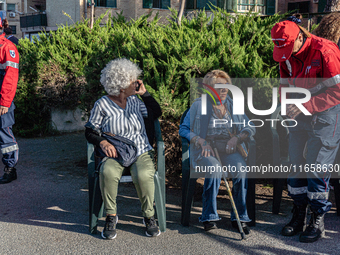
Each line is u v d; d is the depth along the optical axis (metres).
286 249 2.86
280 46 2.76
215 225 3.16
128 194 4.13
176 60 4.07
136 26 7.02
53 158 5.72
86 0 20.52
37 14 24.70
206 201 3.14
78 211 3.65
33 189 4.29
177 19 5.96
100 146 3.03
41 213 3.59
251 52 4.50
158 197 3.09
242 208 3.13
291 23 2.76
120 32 5.31
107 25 7.95
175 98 4.19
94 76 5.12
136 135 3.16
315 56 2.74
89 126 3.10
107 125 3.12
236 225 3.20
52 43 7.83
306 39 2.77
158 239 3.04
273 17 5.18
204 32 4.92
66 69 7.38
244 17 5.26
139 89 3.28
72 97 7.50
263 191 4.16
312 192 2.93
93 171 3.13
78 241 3.01
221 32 4.80
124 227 3.28
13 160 4.53
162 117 4.18
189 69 4.06
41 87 7.27
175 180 4.48
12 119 4.48
